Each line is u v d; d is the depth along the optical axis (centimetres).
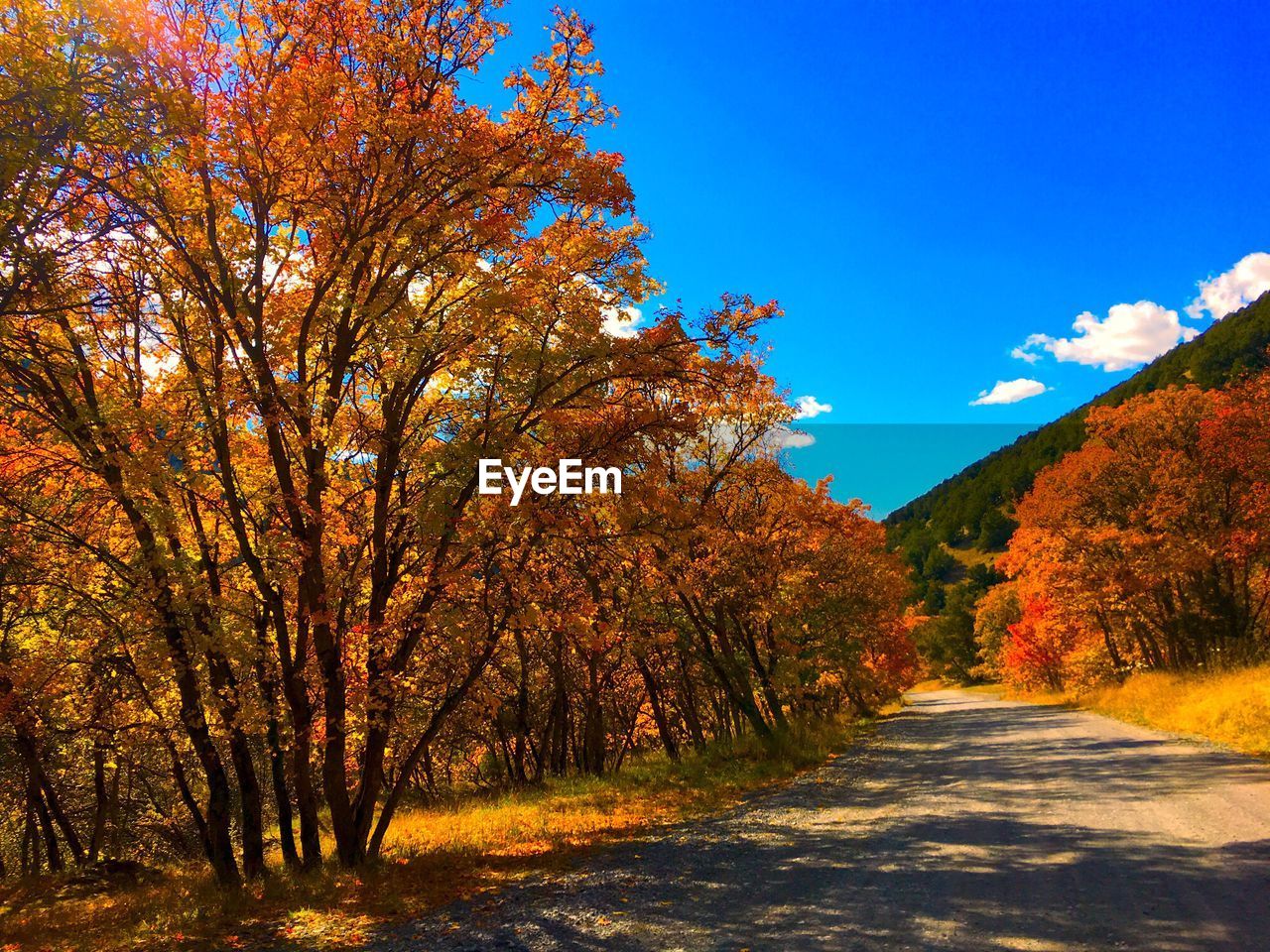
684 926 607
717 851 929
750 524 2236
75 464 993
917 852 806
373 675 1043
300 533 997
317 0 973
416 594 1172
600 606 1429
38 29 712
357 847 1019
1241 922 504
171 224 963
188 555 1066
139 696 1229
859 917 586
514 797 1836
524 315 1066
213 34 981
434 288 1160
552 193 1118
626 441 1123
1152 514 3197
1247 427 2942
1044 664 5106
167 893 1042
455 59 1092
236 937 707
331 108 977
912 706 5900
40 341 927
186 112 792
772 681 2416
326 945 654
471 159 1002
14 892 1246
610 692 2900
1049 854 745
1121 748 1588
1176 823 837
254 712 927
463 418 1097
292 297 1096
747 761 2014
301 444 995
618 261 1182
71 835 1869
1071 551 3475
